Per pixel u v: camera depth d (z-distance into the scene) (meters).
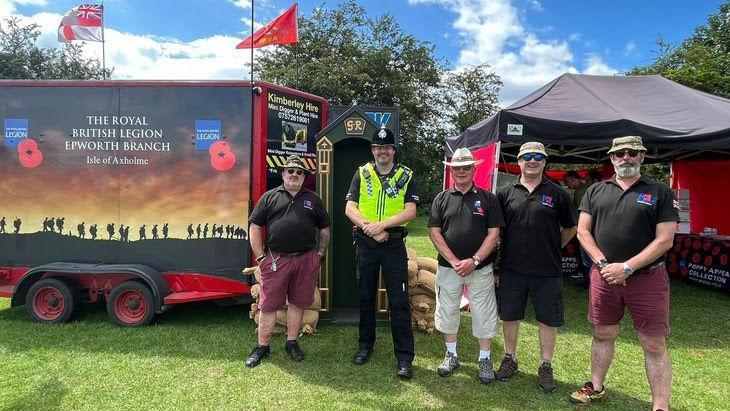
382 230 3.40
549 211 3.19
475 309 3.38
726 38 17.64
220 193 4.56
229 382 3.34
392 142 3.51
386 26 21.41
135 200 4.62
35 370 3.48
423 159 21.09
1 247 4.74
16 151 4.69
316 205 3.79
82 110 4.62
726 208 7.55
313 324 4.42
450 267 3.43
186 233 4.60
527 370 3.64
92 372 3.46
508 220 3.32
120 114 4.60
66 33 6.18
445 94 23.30
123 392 3.16
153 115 4.58
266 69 20.61
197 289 4.61
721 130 4.66
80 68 19.77
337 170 4.92
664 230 2.70
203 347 3.99
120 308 4.53
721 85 14.98
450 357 3.52
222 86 4.54
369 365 3.67
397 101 20.44
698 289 6.62
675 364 3.86
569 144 5.00
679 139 4.75
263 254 3.76
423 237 12.27
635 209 2.78
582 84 6.34
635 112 5.39
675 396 3.27
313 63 19.42
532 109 5.50
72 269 4.44
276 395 3.16
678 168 8.49
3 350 3.86
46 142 4.66
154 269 4.59
